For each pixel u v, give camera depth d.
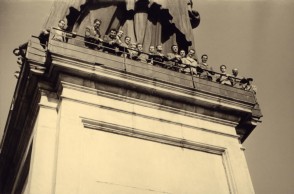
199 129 17.00
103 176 14.24
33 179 13.71
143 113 16.34
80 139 14.60
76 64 15.80
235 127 17.92
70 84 15.76
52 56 15.56
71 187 13.38
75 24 19.86
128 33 20.34
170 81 17.08
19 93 16.70
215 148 16.78
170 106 16.94
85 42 17.25
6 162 18.88
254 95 18.70
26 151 17.02
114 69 16.22
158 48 19.30
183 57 19.75
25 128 17.14
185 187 15.30
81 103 15.52
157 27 21.19
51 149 14.60
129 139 15.62
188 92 17.08
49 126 15.14
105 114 15.66
